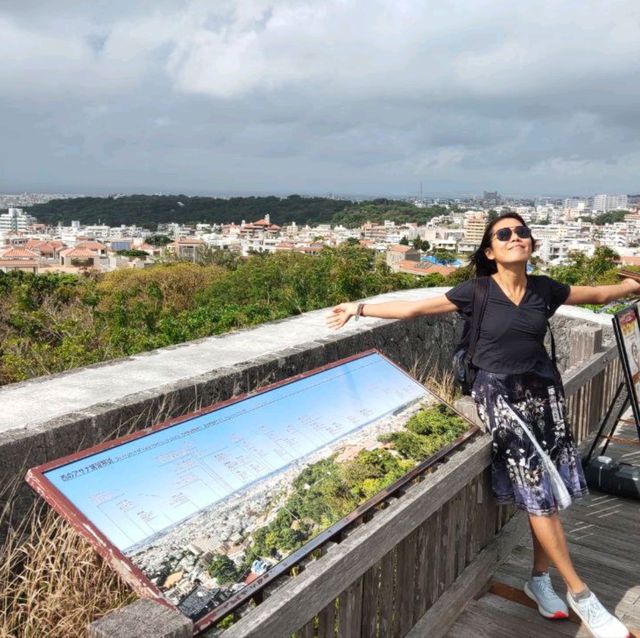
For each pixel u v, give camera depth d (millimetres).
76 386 3486
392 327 5094
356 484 2039
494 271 2631
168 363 4039
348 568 1751
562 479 2463
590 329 4492
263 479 1874
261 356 3838
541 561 2551
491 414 2475
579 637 2432
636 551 3072
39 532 2443
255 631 1422
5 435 2424
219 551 1592
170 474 1730
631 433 4648
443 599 2457
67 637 2016
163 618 1303
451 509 2465
